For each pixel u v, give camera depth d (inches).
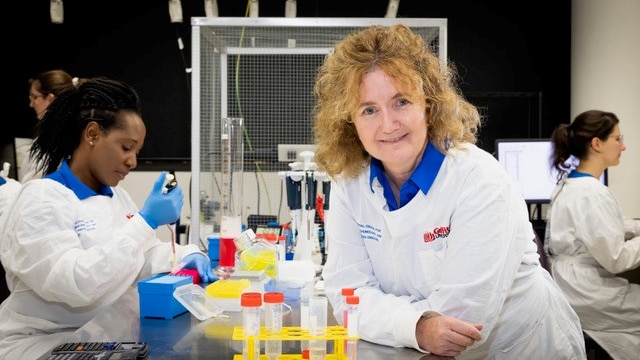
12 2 179.2
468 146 53.7
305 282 74.5
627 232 130.6
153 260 84.7
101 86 76.5
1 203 92.2
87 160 77.1
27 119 180.1
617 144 122.9
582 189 119.8
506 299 58.5
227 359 46.8
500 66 182.7
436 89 52.2
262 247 75.4
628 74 149.6
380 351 49.4
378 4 181.5
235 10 180.9
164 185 72.9
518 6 182.5
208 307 61.4
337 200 58.9
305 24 109.3
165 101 180.5
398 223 53.9
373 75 48.7
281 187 116.8
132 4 180.1
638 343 116.2
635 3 147.6
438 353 47.7
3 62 179.2
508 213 50.1
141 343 48.7
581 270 120.9
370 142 50.8
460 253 50.1
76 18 180.1
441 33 109.6
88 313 74.8
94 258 66.4
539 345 61.1
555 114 182.5
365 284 58.0
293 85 117.7
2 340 70.6
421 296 57.0
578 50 170.2
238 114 118.0
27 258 67.2
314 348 45.3
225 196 89.7
